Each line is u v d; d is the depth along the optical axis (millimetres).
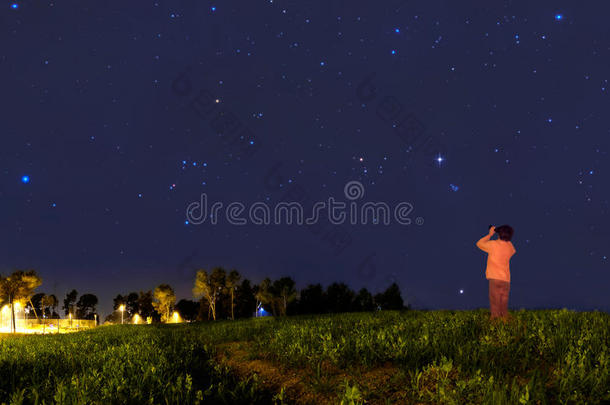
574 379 3586
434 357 4992
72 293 71000
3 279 43781
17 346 10828
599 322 6148
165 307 54844
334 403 4207
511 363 4430
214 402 4691
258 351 7906
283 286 33844
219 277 44844
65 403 3953
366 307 31922
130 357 6820
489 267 7492
